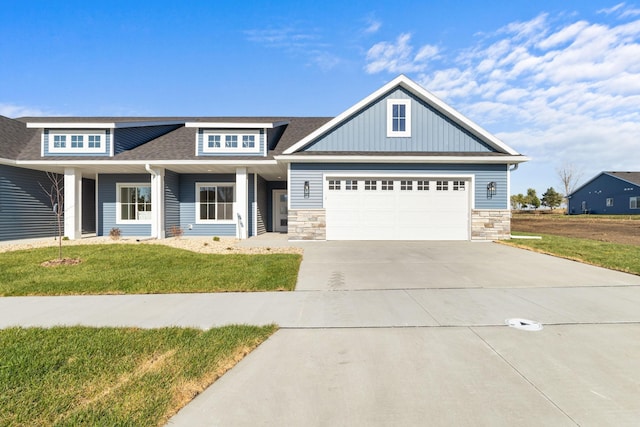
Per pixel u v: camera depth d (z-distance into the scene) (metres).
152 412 2.42
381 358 3.27
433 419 2.36
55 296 5.41
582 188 45.09
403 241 12.05
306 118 18.66
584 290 5.73
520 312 4.60
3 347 3.44
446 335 3.83
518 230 19.56
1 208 12.45
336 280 6.41
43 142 13.24
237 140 13.94
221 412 2.45
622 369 3.05
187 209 15.60
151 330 3.92
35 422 2.30
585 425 2.29
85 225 16.61
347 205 12.25
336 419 2.36
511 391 2.70
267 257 8.60
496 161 11.98
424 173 12.18
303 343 3.62
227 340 3.63
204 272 6.86
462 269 7.39
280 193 17.95
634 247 10.54
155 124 15.30
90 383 2.78
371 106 12.49
